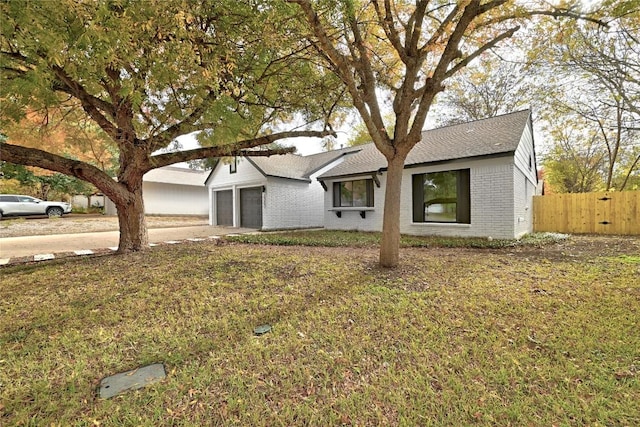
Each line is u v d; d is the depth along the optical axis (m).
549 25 4.93
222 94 5.03
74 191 19.73
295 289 4.02
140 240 7.02
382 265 5.12
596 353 2.32
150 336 2.77
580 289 3.79
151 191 21.84
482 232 8.50
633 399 1.82
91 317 3.20
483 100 17.45
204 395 1.95
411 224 10.03
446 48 4.43
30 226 13.12
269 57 5.43
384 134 5.00
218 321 3.07
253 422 1.70
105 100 6.55
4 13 2.59
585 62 10.06
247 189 15.02
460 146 9.41
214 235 11.09
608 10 4.21
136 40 3.48
